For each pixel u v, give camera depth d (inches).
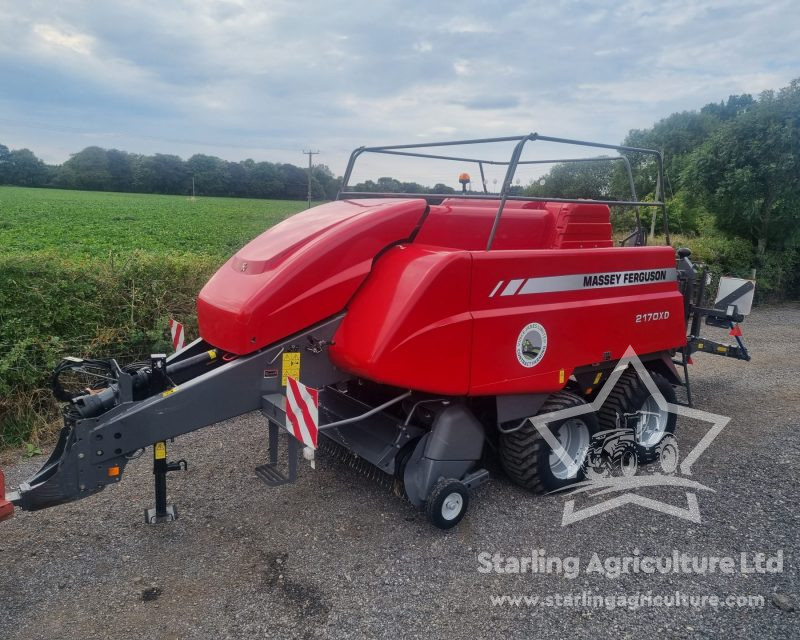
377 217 149.3
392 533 152.2
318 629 117.1
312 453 127.7
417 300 135.6
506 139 154.9
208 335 152.3
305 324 141.9
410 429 153.5
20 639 113.3
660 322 194.5
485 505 167.5
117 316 255.3
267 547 145.3
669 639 116.0
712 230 593.6
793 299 571.8
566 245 185.9
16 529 151.1
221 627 117.4
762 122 510.6
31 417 211.6
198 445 204.1
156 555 141.4
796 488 182.4
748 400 269.1
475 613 122.8
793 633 118.3
